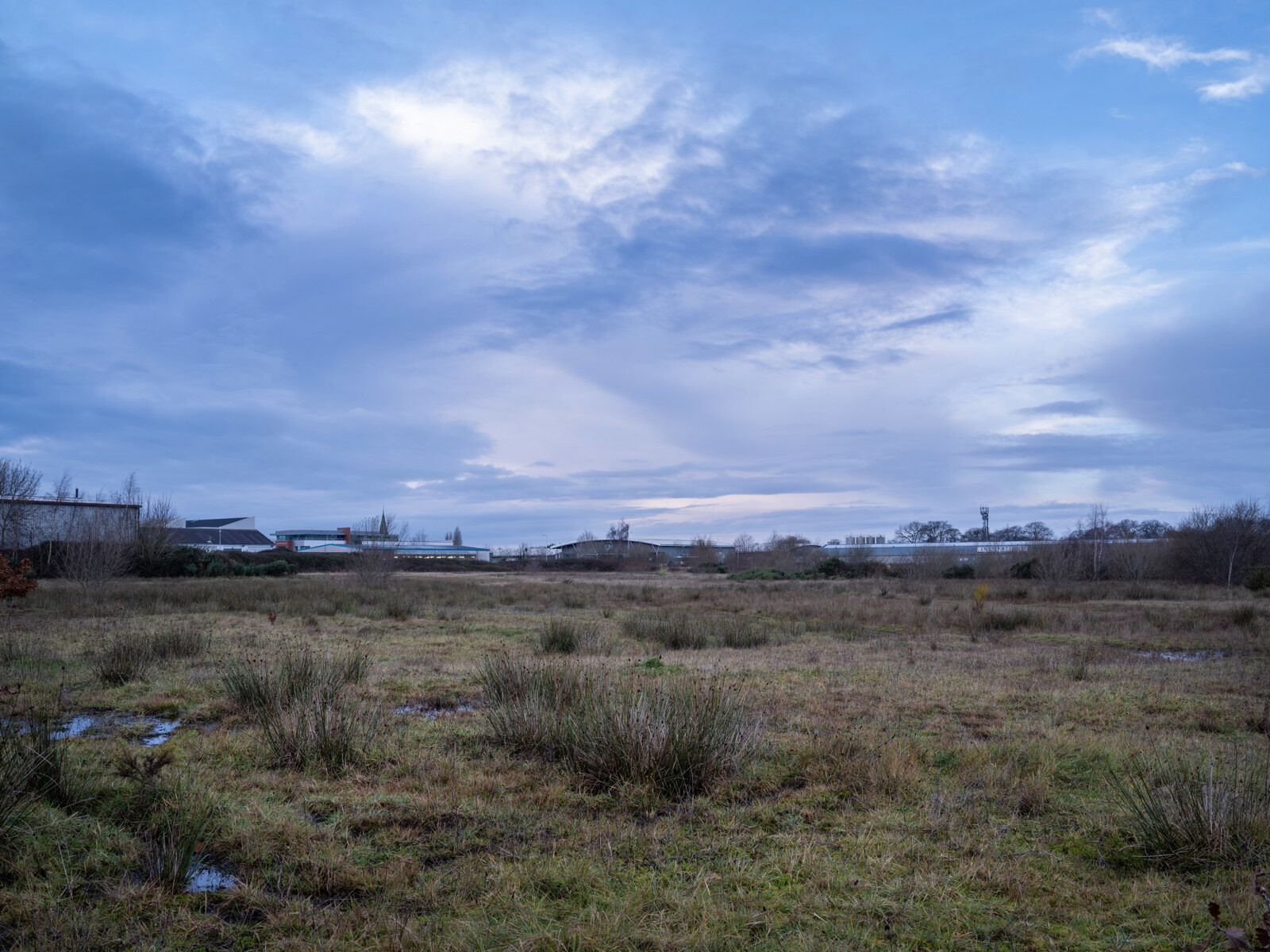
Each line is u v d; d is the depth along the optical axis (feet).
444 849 13.10
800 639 47.14
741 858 12.87
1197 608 72.13
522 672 25.54
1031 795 15.61
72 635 41.06
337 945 9.78
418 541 296.51
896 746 19.36
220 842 13.10
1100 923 10.68
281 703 21.61
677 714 17.90
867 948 9.97
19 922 10.11
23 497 100.63
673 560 260.62
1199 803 13.48
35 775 14.56
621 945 9.87
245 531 241.55
